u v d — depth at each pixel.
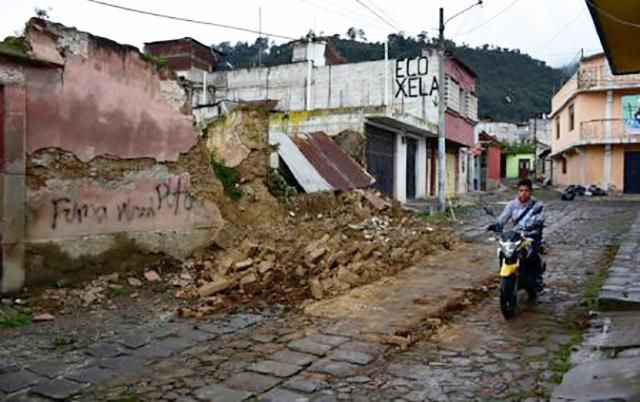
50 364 5.64
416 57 24.72
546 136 55.62
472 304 7.91
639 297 7.51
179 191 10.02
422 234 13.36
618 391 4.62
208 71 29.75
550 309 7.57
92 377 5.32
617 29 7.80
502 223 7.91
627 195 31.31
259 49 41.06
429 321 6.97
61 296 7.80
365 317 7.28
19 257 7.58
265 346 6.19
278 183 13.88
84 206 8.41
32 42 7.68
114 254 8.86
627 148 32.03
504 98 63.72
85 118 8.39
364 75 25.72
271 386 5.09
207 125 13.30
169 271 9.52
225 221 10.99
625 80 30.88
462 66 27.34
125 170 9.05
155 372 5.46
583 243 13.20
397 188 22.06
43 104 7.85
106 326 6.91
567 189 30.67
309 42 27.31
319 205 14.17
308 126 19.36
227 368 5.54
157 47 29.08
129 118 9.09
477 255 11.73
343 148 18.42
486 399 4.76
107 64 8.71
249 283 8.79
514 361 5.64
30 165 7.71
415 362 5.68
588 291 8.45
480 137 40.06
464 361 5.68
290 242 11.41
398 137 22.03
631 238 13.60
